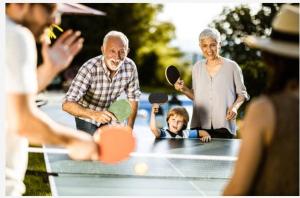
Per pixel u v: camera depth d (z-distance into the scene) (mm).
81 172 3811
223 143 5305
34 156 5043
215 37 5633
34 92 2203
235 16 13031
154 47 28047
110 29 26688
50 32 5027
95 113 4918
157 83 27609
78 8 7992
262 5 12836
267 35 12883
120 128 2357
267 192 2139
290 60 2176
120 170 3920
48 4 2447
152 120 5609
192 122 5879
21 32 2230
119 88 5367
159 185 3590
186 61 26672
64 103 5102
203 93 5762
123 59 5191
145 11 27781
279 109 2113
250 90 11797
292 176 2127
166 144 5113
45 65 2609
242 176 2125
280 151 2111
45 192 4168
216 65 5711
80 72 5184
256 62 12000
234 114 5645
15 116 2143
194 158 4484
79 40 2650
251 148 2115
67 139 2217
